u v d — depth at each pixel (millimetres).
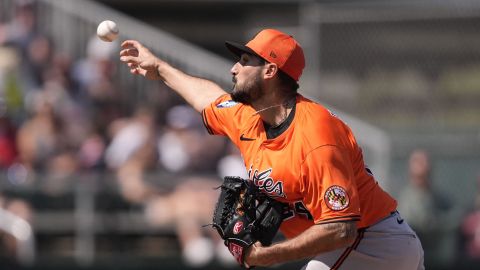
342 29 42094
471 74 41438
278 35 17781
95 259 33250
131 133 35938
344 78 41938
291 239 17172
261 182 17641
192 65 38406
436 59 41688
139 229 34375
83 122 36594
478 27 41531
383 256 18266
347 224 16625
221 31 48062
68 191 33969
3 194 33688
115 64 38125
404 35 41812
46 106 35781
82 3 38844
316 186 16812
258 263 17719
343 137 17188
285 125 17312
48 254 33531
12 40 37500
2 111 35469
